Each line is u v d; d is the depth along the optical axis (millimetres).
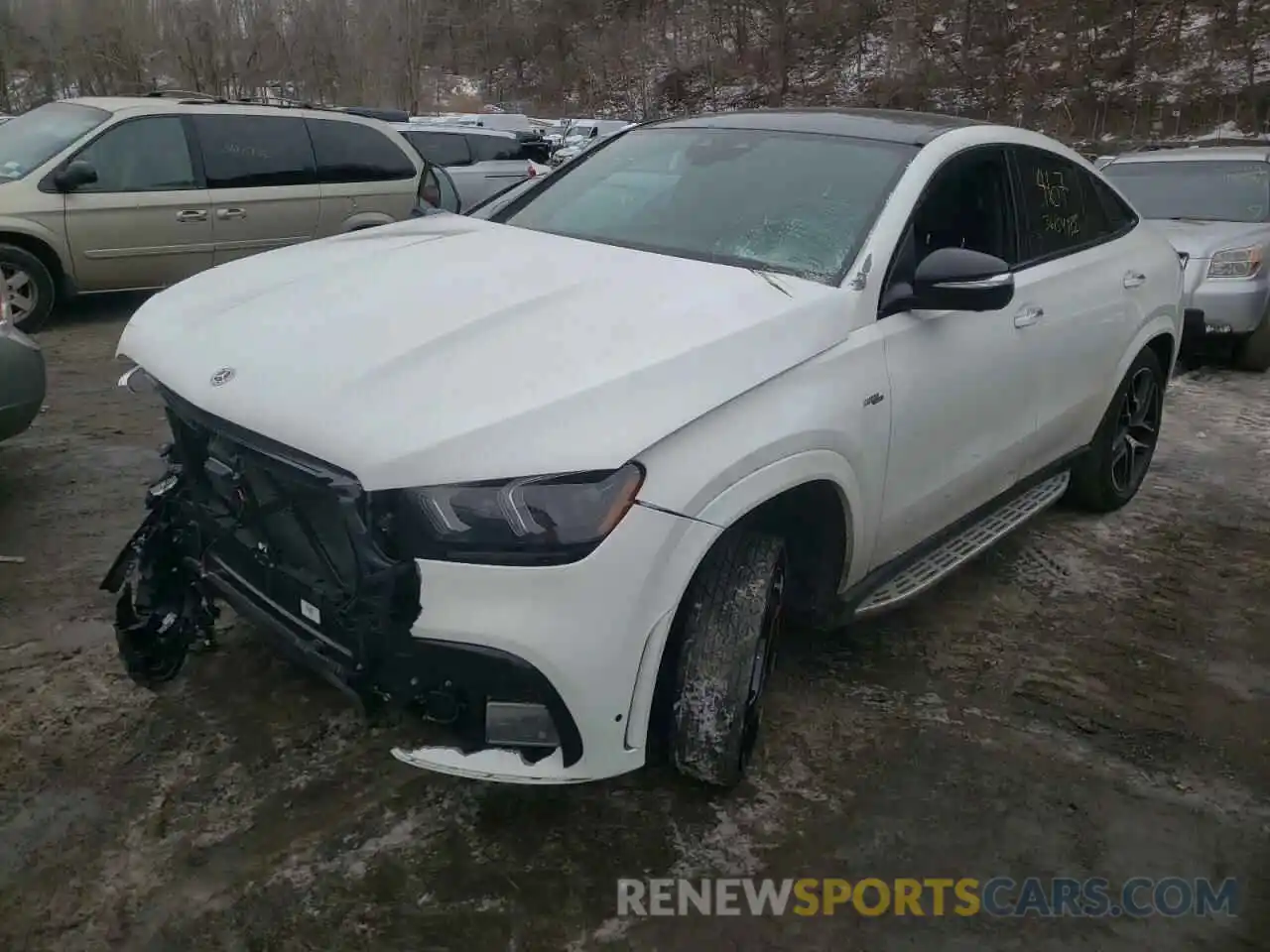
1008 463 4027
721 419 2594
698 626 2721
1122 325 4656
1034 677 3760
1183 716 3588
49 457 5312
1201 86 37000
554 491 2318
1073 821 3033
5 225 7805
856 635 3971
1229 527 5238
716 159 3785
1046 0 44000
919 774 3178
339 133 9656
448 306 2793
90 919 2479
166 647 3150
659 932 2551
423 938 2484
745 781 3088
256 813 2836
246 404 2506
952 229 3643
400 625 2365
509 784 2998
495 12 62281
